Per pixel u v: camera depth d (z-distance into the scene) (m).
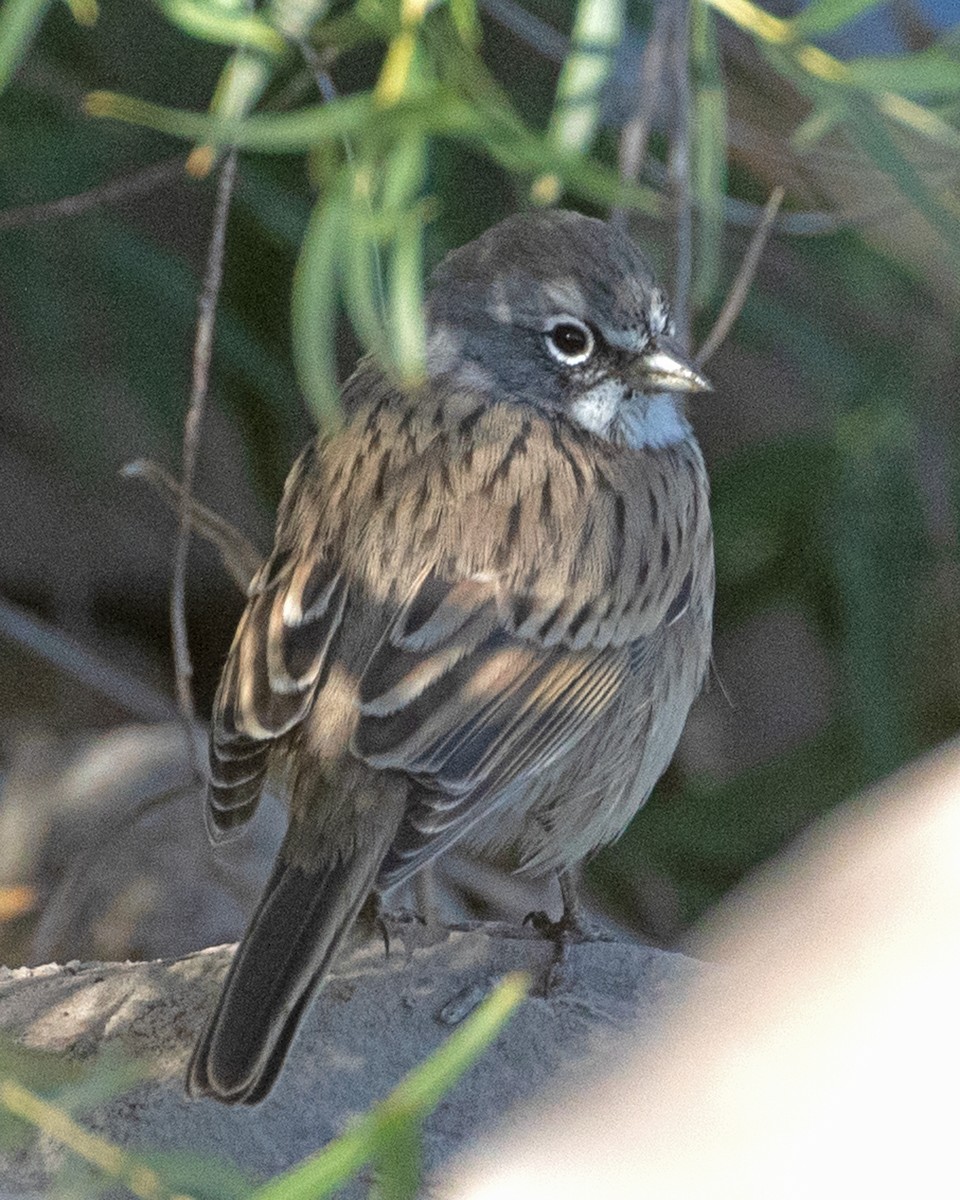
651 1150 6.30
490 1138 7.16
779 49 6.74
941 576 12.83
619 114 11.30
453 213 11.91
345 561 8.58
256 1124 7.44
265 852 11.47
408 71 6.45
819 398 14.93
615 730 9.05
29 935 11.50
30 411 14.85
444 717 8.29
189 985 8.19
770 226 10.79
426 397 9.25
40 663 15.02
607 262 9.34
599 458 9.20
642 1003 7.96
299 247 11.93
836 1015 6.04
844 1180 5.64
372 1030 7.88
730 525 13.14
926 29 11.16
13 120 11.85
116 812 11.93
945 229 6.89
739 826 12.76
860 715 12.56
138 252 12.19
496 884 12.84
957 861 6.27
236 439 14.85
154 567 15.43
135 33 11.85
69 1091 6.24
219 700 8.38
